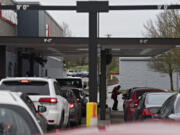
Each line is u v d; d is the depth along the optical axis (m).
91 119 21.05
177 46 48.28
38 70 87.50
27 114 10.21
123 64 130.12
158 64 115.06
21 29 82.25
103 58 45.66
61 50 61.28
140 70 129.25
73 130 6.87
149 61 119.81
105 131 6.37
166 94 27.41
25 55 65.31
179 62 90.75
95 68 37.22
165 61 109.25
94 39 36.94
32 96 23.80
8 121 10.11
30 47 55.88
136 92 39.66
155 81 128.62
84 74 194.12
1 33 67.81
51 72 108.56
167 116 17.23
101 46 46.31
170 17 89.19
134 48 51.12
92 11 35.38
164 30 95.75
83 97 51.84
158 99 26.73
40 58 70.44
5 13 69.88
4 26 69.94
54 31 112.00
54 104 23.94
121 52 61.41
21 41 45.97
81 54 69.38
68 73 191.25
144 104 26.33
